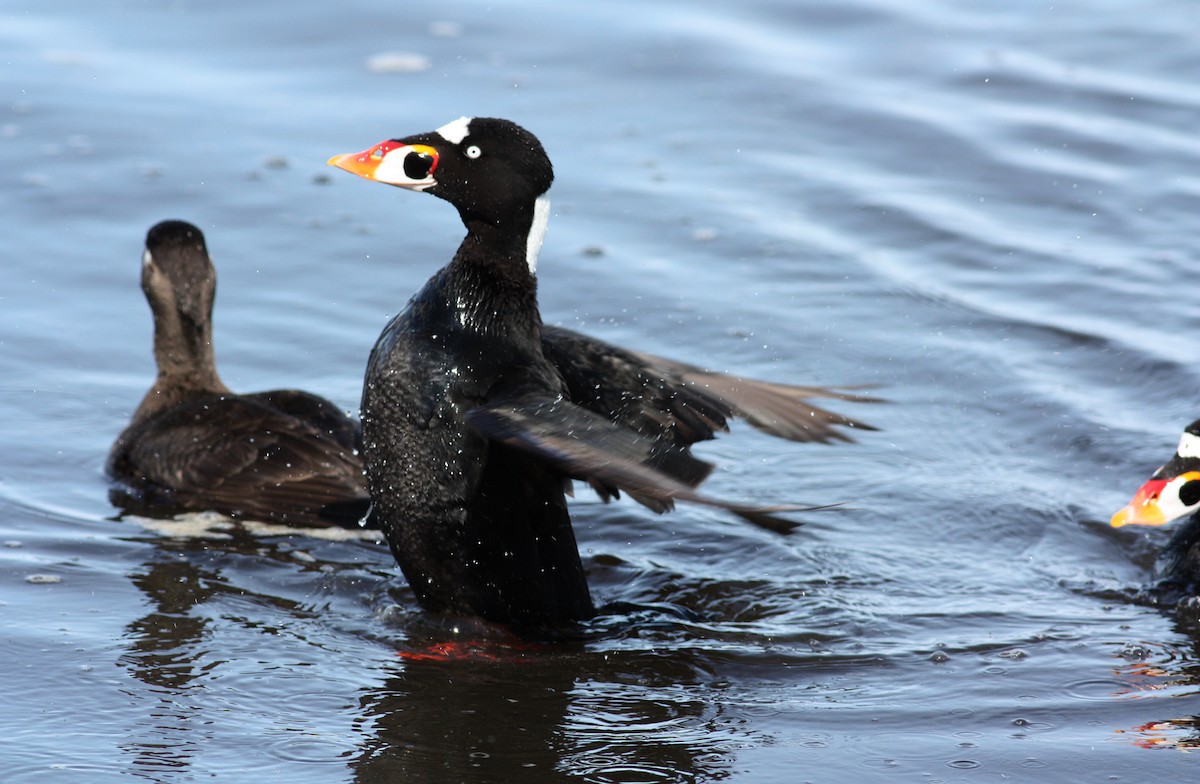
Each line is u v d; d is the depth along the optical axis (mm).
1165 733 8508
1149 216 16156
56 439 12258
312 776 7879
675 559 11016
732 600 10383
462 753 8180
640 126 17703
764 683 9133
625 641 9656
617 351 9836
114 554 10633
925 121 18125
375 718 8539
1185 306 14500
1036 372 13516
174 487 11695
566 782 7918
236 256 14922
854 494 11875
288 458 11727
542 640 9648
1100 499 11781
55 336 13609
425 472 9258
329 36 19469
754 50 19688
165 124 17234
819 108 18359
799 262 15180
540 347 9547
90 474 11906
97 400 12852
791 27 20500
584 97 18281
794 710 8773
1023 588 10570
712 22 20391
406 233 15492
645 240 15453
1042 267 15203
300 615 9883
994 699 8922
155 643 9305
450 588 9578
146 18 19797
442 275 9570
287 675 9008
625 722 8594
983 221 16062
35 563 10359
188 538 11000
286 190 16062
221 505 11547
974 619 10070
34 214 15352
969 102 18672
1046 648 9633
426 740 8305
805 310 14406
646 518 11609
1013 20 21016
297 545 11031
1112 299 14648
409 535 9477
